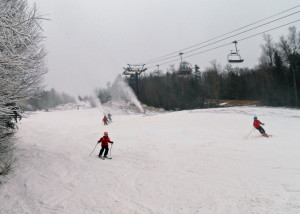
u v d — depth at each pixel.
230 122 19.78
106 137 10.56
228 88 59.12
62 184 7.25
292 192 5.28
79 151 12.10
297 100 35.94
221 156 9.19
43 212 5.47
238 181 6.37
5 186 7.20
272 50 45.75
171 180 6.95
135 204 5.53
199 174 7.28
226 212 4.74
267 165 7.50
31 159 10.39
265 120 19.67
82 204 5.73
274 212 4.49
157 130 18.58
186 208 5.12
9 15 4.69
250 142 11.49
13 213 5.58
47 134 19.67
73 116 39.25
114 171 8.30
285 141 11.00
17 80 7.52
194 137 14.36
